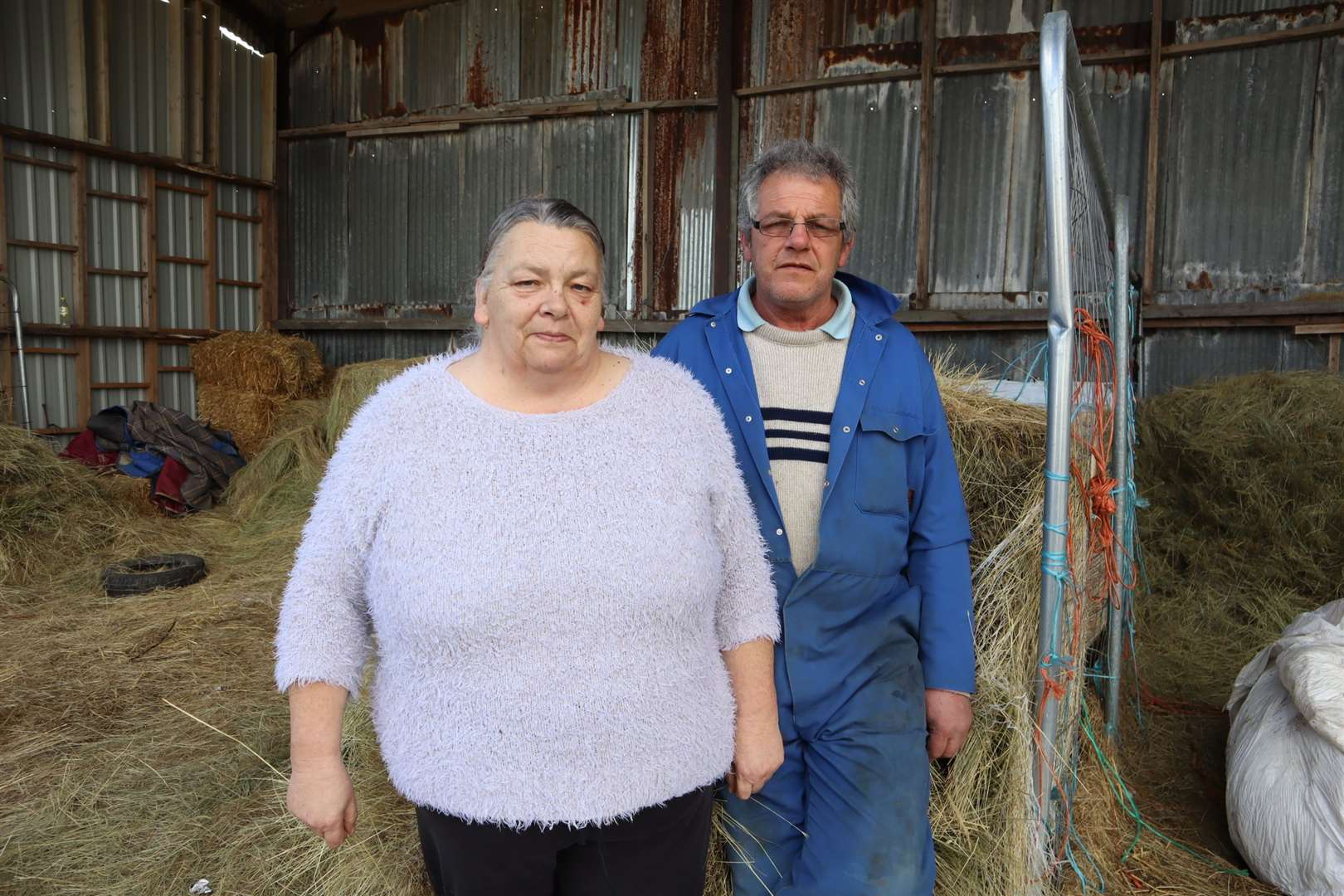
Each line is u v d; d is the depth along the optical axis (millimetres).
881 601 1576
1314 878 1656
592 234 1080
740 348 1595
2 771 2246
